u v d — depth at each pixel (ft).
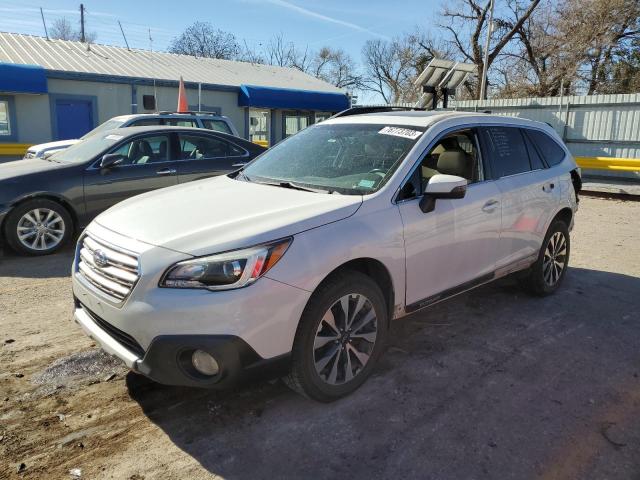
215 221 10.07
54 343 13.29
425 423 10.08
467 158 13.76
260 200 11.20
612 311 16.21
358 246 10.38
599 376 12.06
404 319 15.28
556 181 16.76
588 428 10.01
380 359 12.71
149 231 9.95
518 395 11.16
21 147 49.93
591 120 47.91
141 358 9.30
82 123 54.65
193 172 25.27
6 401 10.62
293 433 9.72
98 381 11.48
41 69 49.57
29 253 21.61
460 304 16.61
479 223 13.42
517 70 99.96
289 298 9.36
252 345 9.07
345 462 8.95
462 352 13.17
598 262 22.22
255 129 69.21
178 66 68.28
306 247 9.69
